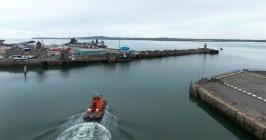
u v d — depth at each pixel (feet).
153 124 158.30
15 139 133.18
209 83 241.35
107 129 138.21
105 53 519.60
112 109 186.80
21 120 163.63
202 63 517.96
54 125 151.02
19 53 484.74
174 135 142.61
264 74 284.20
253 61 590.96
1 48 632.79
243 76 272.51
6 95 234.58
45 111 183.11
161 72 385.09
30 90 256.11
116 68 418.10
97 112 147.33
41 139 132.46
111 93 244.63
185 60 570.05
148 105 202.49
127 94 240.53
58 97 226.99
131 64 473.67
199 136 143.54
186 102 214.07
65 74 353.92
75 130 134.31
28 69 392.06
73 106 196.54
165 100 219.82
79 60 438.81
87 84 288.30
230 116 162.61
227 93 200.75
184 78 336.08
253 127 140.05
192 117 175.42
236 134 149.48
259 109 160.56
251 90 211.00
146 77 339.36
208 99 196.13
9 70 382.63
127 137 133.08
